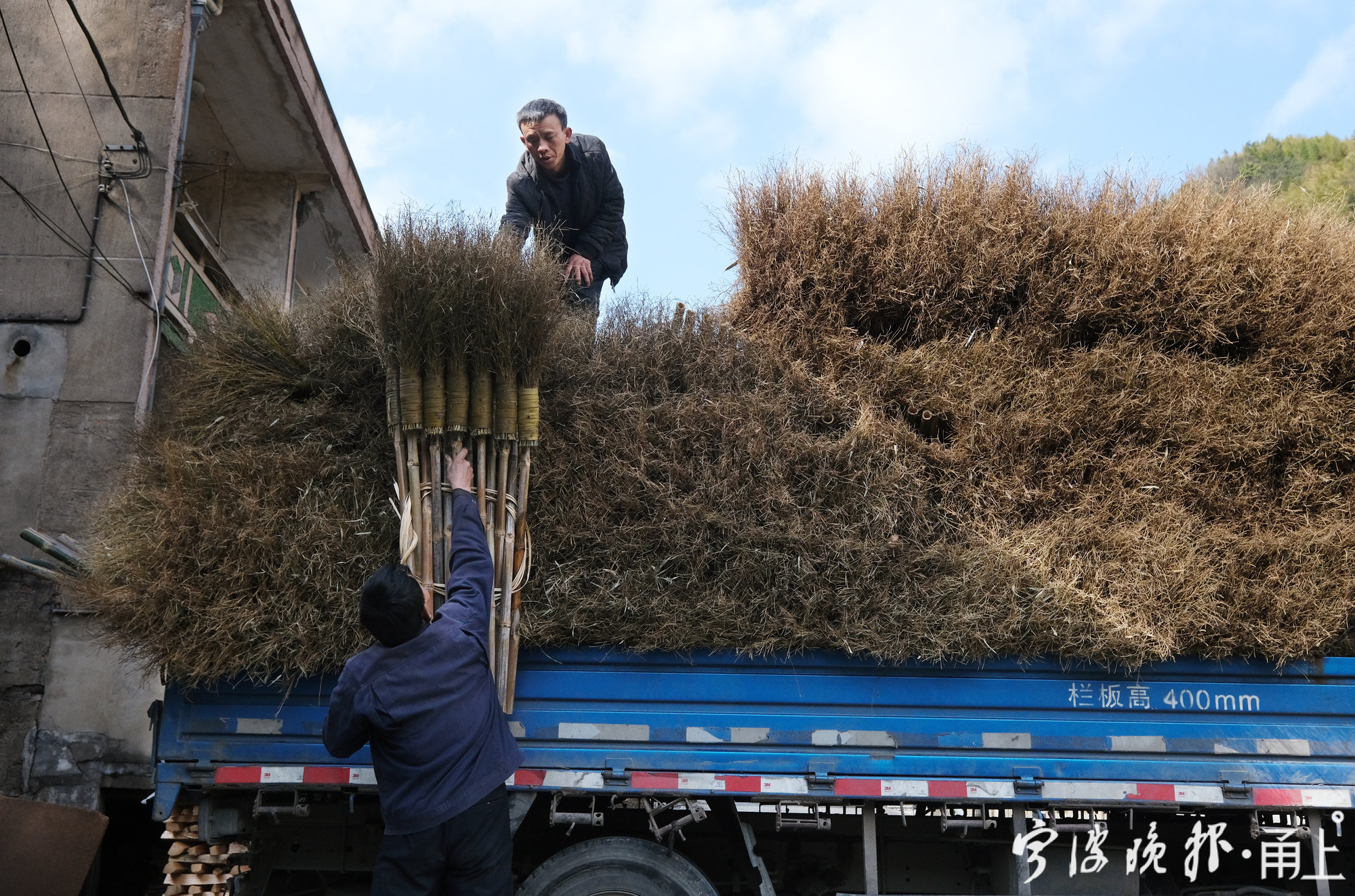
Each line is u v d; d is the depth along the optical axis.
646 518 4.01
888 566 3.94
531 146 5.71
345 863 4.18
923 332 4.57
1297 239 4.52
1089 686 3.94
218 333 4.49
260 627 3.75
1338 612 3.95
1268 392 4.33
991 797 3.84
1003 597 3.87
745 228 4.78
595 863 3.86
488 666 3.50
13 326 7.26
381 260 3.92
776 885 4.35
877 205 4.70
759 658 3.90
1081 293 4.40
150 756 6.48
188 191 11.41
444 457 3.89
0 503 6.97
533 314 3.94
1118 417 4.25
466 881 3.29
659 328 4.46
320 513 3.89
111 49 7.81
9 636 6.59
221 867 4.01
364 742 3.36
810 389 4.32
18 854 4.02
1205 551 4.07
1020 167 4.73
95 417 7.12
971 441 4.21
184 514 3.85
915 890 4.29
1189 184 4.77
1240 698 3.97
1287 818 4.04
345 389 4.27
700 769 3.82
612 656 3.90
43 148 7.55
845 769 3.83
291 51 9.67
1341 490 4.27
